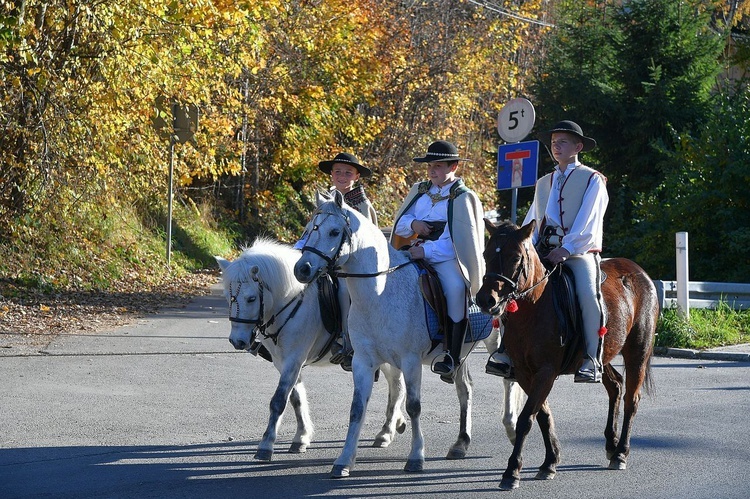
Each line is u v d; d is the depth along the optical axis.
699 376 11.43
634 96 22.73
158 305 15.96
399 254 7.15
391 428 7.95
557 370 6.61
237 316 7.16
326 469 7.03
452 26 35.31
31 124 16.33
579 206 7.11
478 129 42.41
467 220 7.29
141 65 16.42
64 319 13.87
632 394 7.42
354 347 6.98
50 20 15.23
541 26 41.25
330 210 6.70
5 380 9.95
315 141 26.95
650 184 22.34
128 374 10.55
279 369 7.48
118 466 6.95
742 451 7.61
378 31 29.23
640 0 22.83
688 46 22.58
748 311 15.16
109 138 17.66
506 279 6.20
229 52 19.19
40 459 7.10
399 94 32.50
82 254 17.61
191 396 9.62
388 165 33.34
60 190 17.59
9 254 16.25
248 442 7.88
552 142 7.36
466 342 7.43
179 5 15.94
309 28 25.20
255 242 7.69
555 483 6.66
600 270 7.09
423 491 6.41
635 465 7.17
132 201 21.08
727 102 19.11
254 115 24.27
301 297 7.39
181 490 6.34
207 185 25.73
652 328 7.69
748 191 17.52
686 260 14.20
